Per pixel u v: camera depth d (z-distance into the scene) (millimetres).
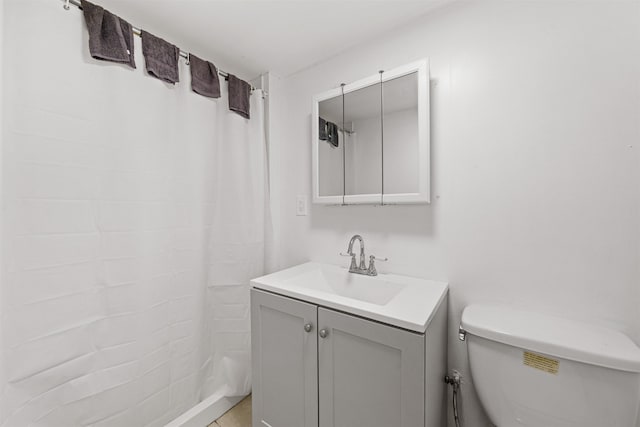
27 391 876
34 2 880
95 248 1027
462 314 1027
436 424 951
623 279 841
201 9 1136
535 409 813
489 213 1062
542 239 963
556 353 771
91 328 1020
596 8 873
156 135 1208
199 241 1388
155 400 1211
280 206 1762
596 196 875
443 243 1168
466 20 1103
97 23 999
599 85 868
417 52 1223
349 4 1126
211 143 1436
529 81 979
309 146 1629
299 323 1070
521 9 993
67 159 956
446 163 1151
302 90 1649
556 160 935
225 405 1468
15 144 849
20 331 861
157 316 1218
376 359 873
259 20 1213
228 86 1517
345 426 951
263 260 1658
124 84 1100
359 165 1358
